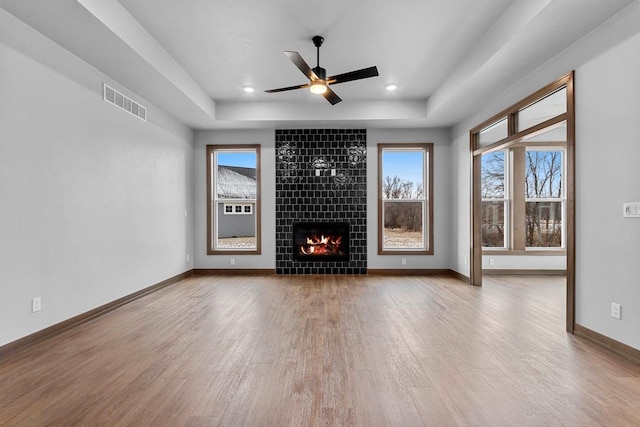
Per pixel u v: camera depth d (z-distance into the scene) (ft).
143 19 10.52
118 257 13.14
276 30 11.21
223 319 11.43
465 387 6.86
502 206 21.15
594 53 9.19
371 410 6.04
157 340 9.47
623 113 8.32
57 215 10.13
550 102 11.41
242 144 20.51
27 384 6.96
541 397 6.47
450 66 14.05
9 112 8.60
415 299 14.23
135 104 14.33
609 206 8.73
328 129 20.42
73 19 8.79
